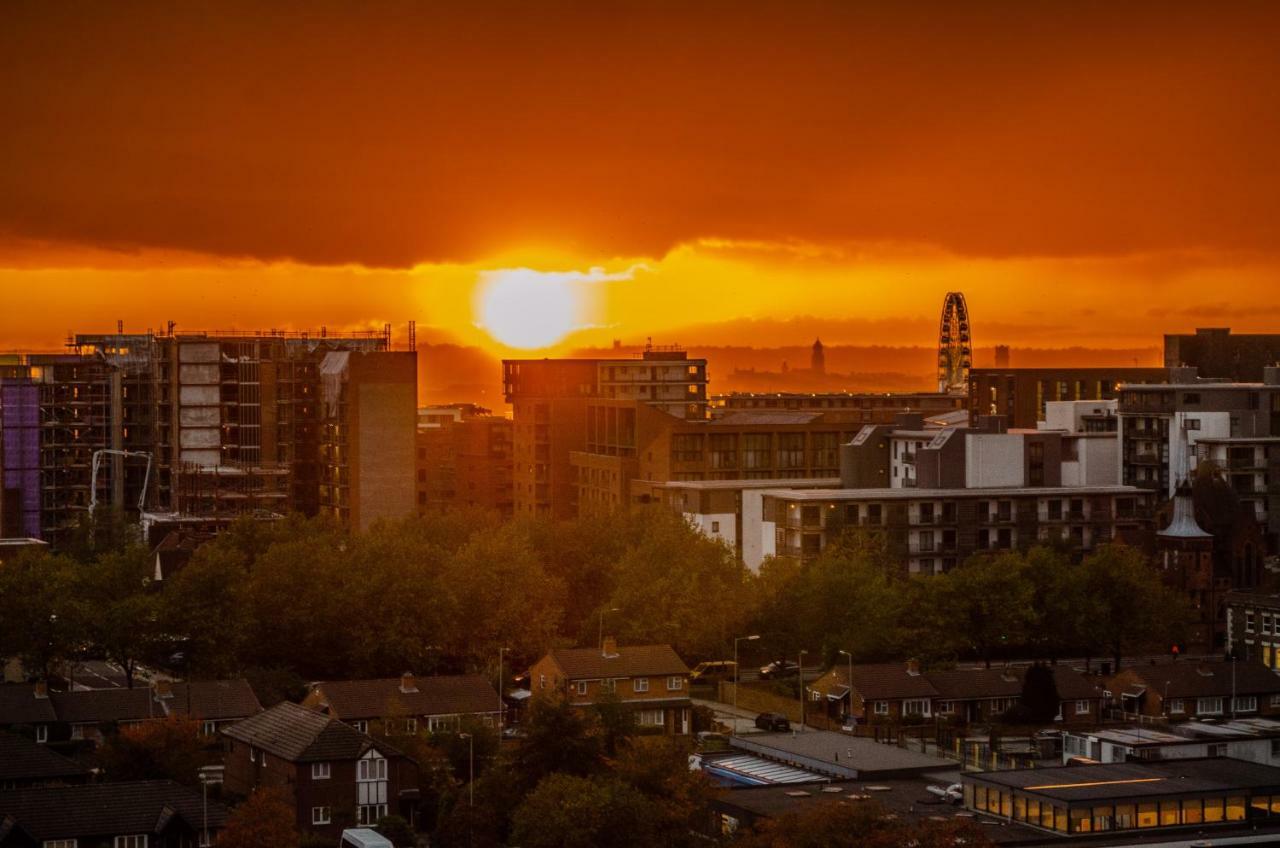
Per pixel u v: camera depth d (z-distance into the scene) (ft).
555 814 553.23
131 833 563.89
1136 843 584.40
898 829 547.08
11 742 642.63
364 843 546.26
